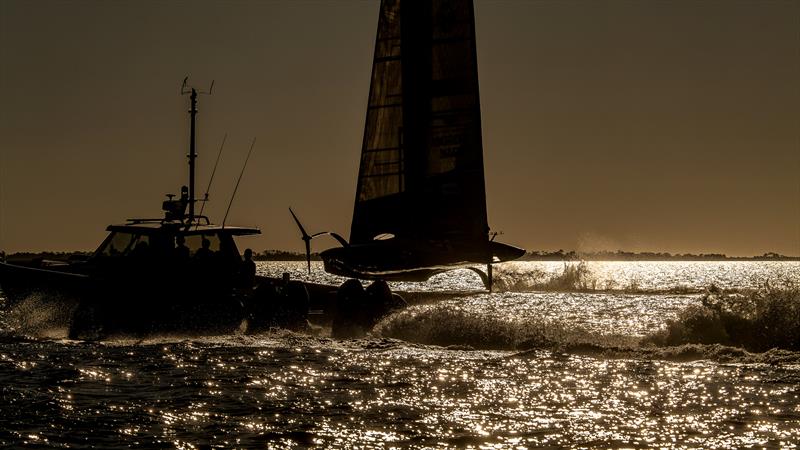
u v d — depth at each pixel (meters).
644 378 59.22
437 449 43.00
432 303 86.38
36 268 84.12
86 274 84.75
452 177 73.12
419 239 72.62
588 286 191.62
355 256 72.38
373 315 79.50
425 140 73.69
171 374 61.09
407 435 45.41
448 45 73.38
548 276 195.75
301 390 55.84
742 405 51.16
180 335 80.88
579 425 47.25
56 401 52.53
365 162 75.31
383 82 74.94
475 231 72.62
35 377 59.75
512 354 69.81
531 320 81.19
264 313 82.00
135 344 76.31
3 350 71.75
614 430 46.19
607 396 53.84
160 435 45.31
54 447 43.12
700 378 58.81
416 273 75.06
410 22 73.75
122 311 80.94
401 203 74.25
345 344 75.25
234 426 47.09
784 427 46.44
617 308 128.50
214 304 81.69
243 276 85.06
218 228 84.38
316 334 81.88
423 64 73.69
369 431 46.09
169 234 82.12
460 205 72.94
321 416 49.19
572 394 54.50
